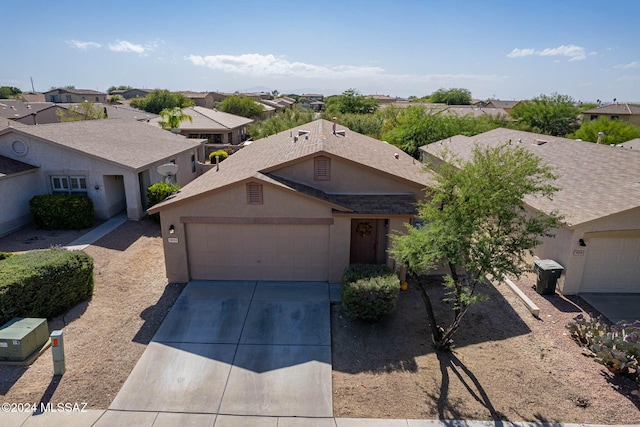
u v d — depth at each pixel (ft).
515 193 28.55
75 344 32.83
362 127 146.10
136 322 36.55
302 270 44.73
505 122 179.32
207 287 43.32
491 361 32.07
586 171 53.47
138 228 61.52
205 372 30.12
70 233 58.23
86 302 39.32
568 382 29.53
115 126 85.35
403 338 35.09
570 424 25.88
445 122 121.39
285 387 28.73
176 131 115.14
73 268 37.55
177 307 39.04
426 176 52.16
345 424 25.72
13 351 29.78
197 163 96.58
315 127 73.41
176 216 42.68
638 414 26.43
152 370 30.14
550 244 46.16
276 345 33.50
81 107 141.69
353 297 35.63
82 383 28.53
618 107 203.62
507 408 27.25
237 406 26.89
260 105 211.82
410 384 29.48
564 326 36.91
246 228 43.50
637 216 40.93
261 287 43.45
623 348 29.63
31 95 297.33
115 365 30.63
